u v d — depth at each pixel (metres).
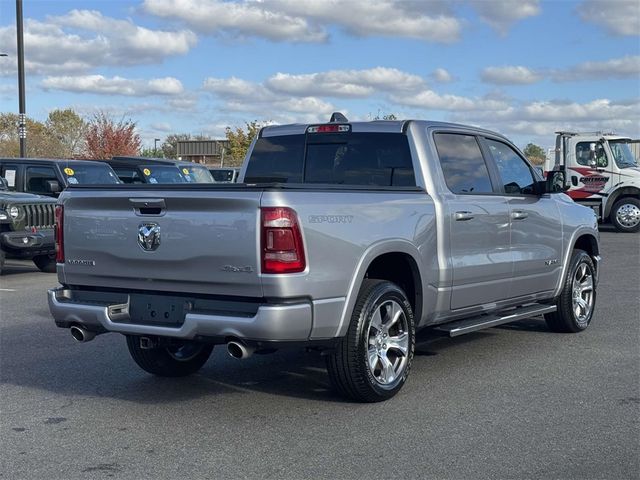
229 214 5.28
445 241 6.57
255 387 6.52
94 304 5.92
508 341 8.23
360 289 5.79
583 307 8.69
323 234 5.39
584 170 22.67
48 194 15.21
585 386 6.45
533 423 5.49
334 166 7.11
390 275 6.45
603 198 22.52
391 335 6.09
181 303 5.60
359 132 7.00
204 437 5.27
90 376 6.93
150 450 5.04
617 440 5.14
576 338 8.38
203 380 6.77
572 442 5.11
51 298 6.09
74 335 6.06
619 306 10.39
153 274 5.65
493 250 7.18
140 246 5.67
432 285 6.44
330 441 5.16
